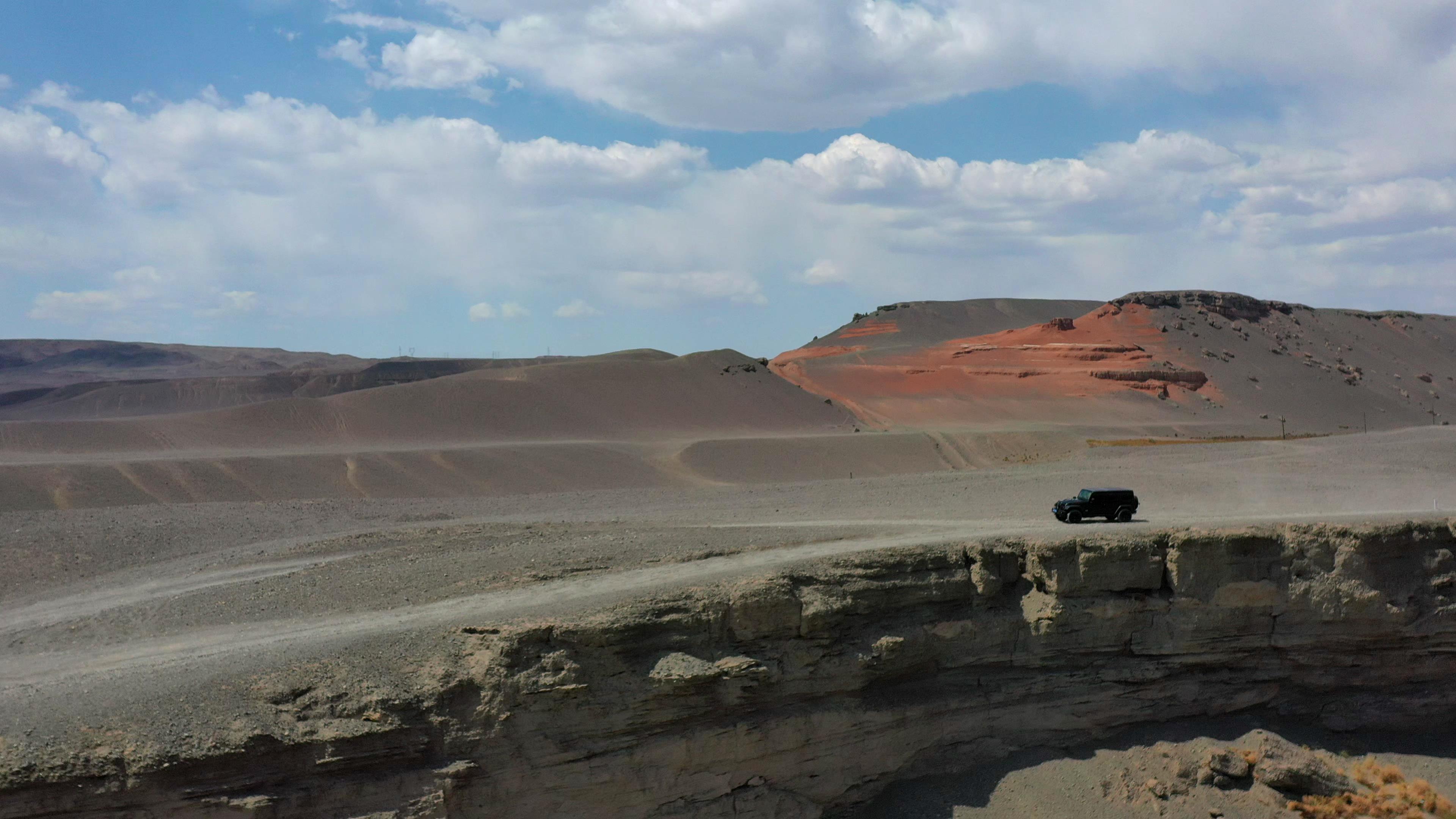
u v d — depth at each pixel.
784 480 116.62
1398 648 33.53
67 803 20.02
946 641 30.77
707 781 26.88
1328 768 31.75
